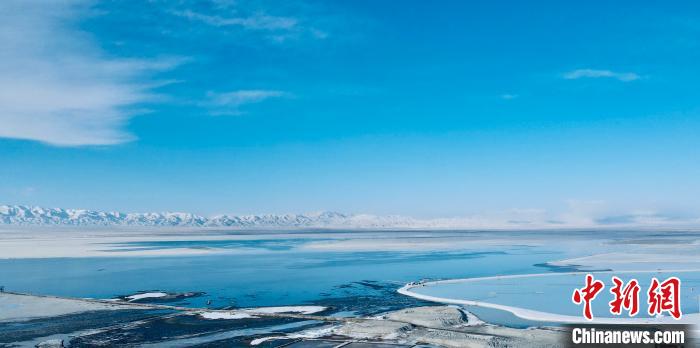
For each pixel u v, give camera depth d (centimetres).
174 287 5884
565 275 6669
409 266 7969
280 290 5638
